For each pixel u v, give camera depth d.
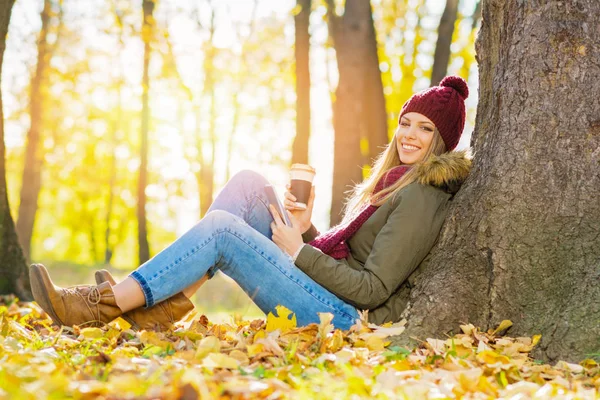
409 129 3.60
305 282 3.24
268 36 17.34
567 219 3.11
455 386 2.24
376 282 3.15
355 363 2.52
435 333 3.09
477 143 3.50
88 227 28.78
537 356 2.88
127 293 3.10
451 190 3.40
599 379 2.49
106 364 2.45
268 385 2.06
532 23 3.29
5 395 1.78
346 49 9.71
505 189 3.20
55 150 20.83
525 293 3.07
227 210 3.50
